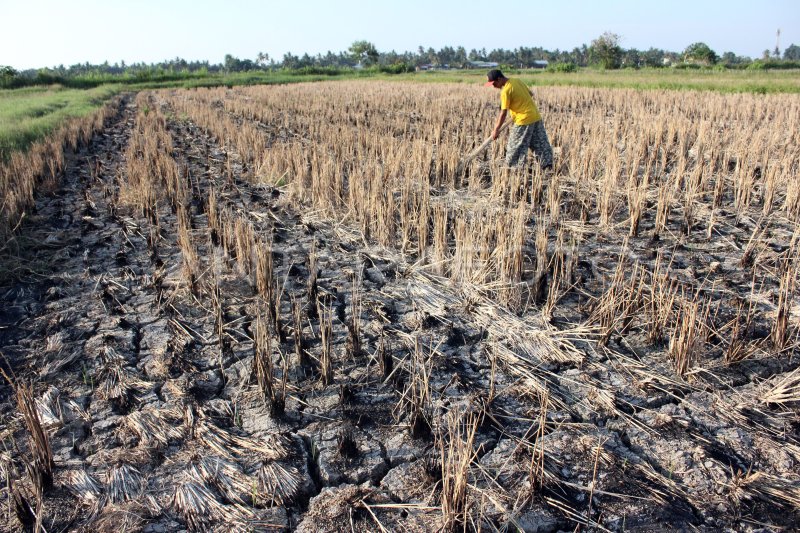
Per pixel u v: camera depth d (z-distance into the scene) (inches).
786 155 353.4
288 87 1315.2
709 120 504.1
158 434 128.3
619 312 174.4
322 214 283.3
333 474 118.0
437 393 142.2
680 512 106.1
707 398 138.1
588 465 117.6
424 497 110.6
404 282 206.7
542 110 696.4
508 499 109.7
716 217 266.8
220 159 442.0
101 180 367.6
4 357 153.1
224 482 114.3
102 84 1961.1
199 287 201.6
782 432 126.2
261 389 141.5
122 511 107.9
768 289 193.3
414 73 2588.6
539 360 155.6
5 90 1547.7
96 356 160.7
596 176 340.8
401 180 330.0
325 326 150.4
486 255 205.6
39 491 108.0
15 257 226.7
